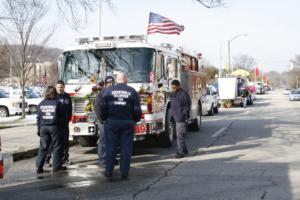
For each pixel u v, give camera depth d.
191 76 16.22
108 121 8.94
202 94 18.83
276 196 7.41
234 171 9.59
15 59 27.52
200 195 7.52
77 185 8.40
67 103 9.98
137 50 11.91
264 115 27.11
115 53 11.99
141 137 11.79
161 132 12.85
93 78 11.94
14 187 8.31
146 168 10.09
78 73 12.10
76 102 11.74
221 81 36.88
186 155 11.95
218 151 12.59
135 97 9.00
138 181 8.67
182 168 10.04
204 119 24.34
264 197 7.35
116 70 11.91
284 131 17.66
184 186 8.20
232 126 20.05
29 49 27.38
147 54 11.88
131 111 8.98
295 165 10.22
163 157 11.69
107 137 8.98
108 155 8.98
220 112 30.48
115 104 8.88
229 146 13.57
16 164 10.98
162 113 12.63
